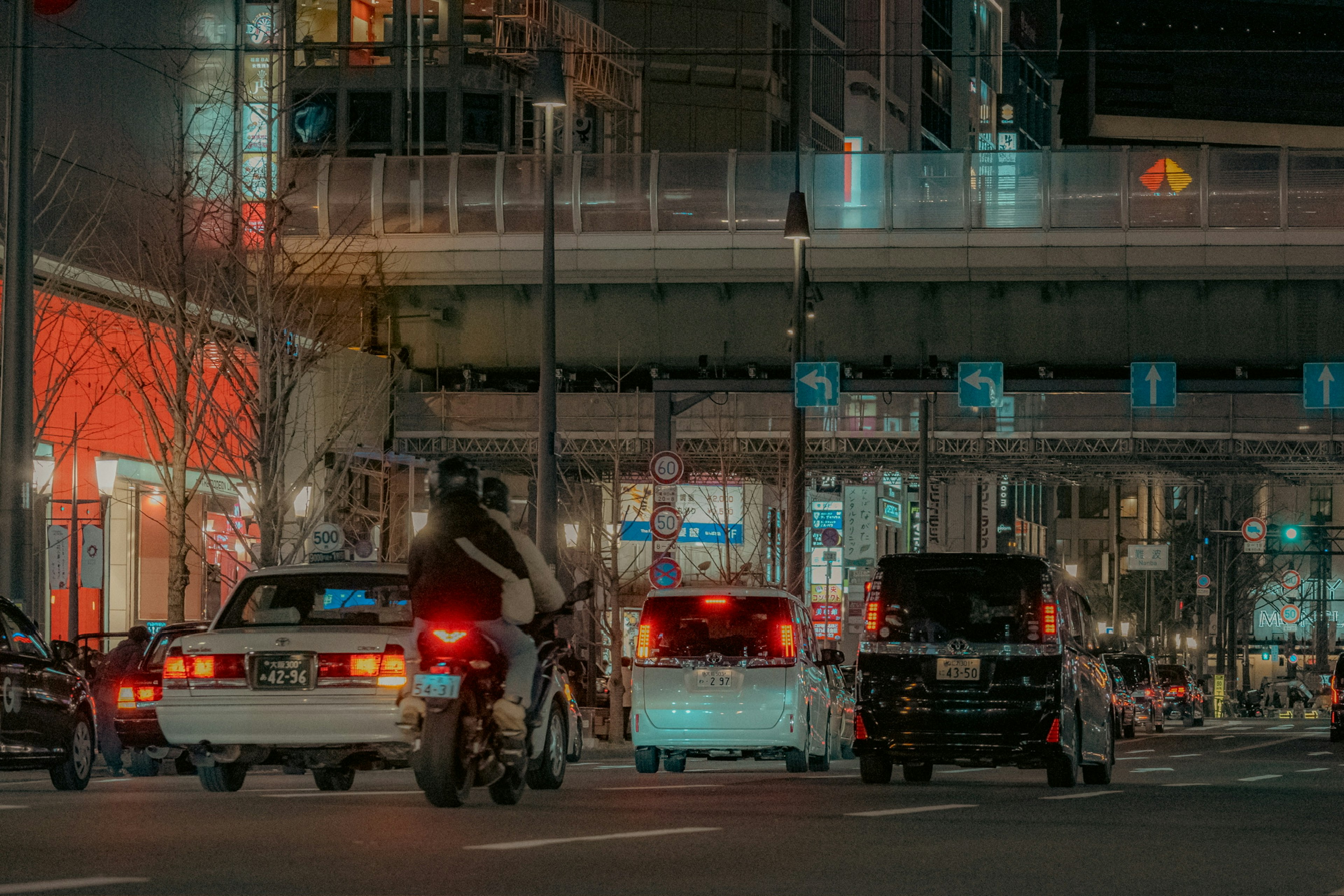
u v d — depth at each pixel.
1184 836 15.72
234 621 21.23
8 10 47.78
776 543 78.50
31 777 28.19
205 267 47.16
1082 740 26.30
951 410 74.06
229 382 45.12
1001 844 14.51
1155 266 66.50
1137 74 150.12
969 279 68.00
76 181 50.00
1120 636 160.50
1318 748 49.50
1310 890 11.66
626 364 71.12
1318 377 63.16
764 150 125.94
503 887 10.81
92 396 50.09
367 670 20.17
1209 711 132.75
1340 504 191.25
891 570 26.45
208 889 10.48
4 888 10.34
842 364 69.81
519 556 17.28
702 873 11.82
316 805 17.53
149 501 53.25
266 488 43.31
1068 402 73.69
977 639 25.88
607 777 27.31
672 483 46.12
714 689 29.23
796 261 49.66
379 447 67.50
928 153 67.81
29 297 30.39
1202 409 72.81
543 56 42.44
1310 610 171.75
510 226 69.56
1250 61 149.62
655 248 68.62
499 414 73.44
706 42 125.25
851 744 38.81
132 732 29.50
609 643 68.00
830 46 141.00
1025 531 174.25
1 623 22.48
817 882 11.45
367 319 71.44
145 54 54.88
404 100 99.81
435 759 16.83
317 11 100.62
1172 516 168.00
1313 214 65.56
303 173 69.69
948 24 176.62
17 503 29.91
